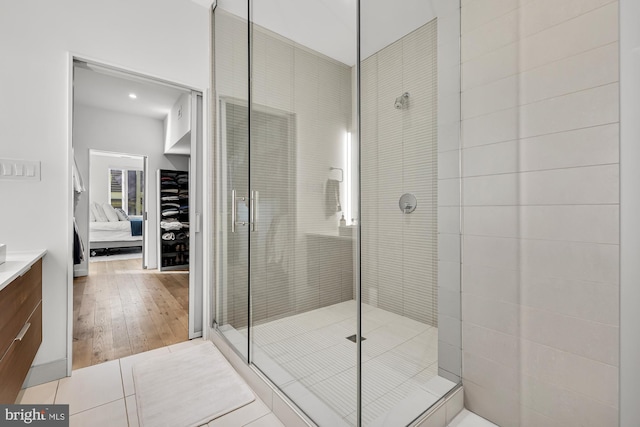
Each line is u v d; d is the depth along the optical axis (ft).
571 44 3.98
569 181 4.05
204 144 8.36
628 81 3.56
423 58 4.85
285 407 4.99
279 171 5.95
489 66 4.80
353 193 4.63
